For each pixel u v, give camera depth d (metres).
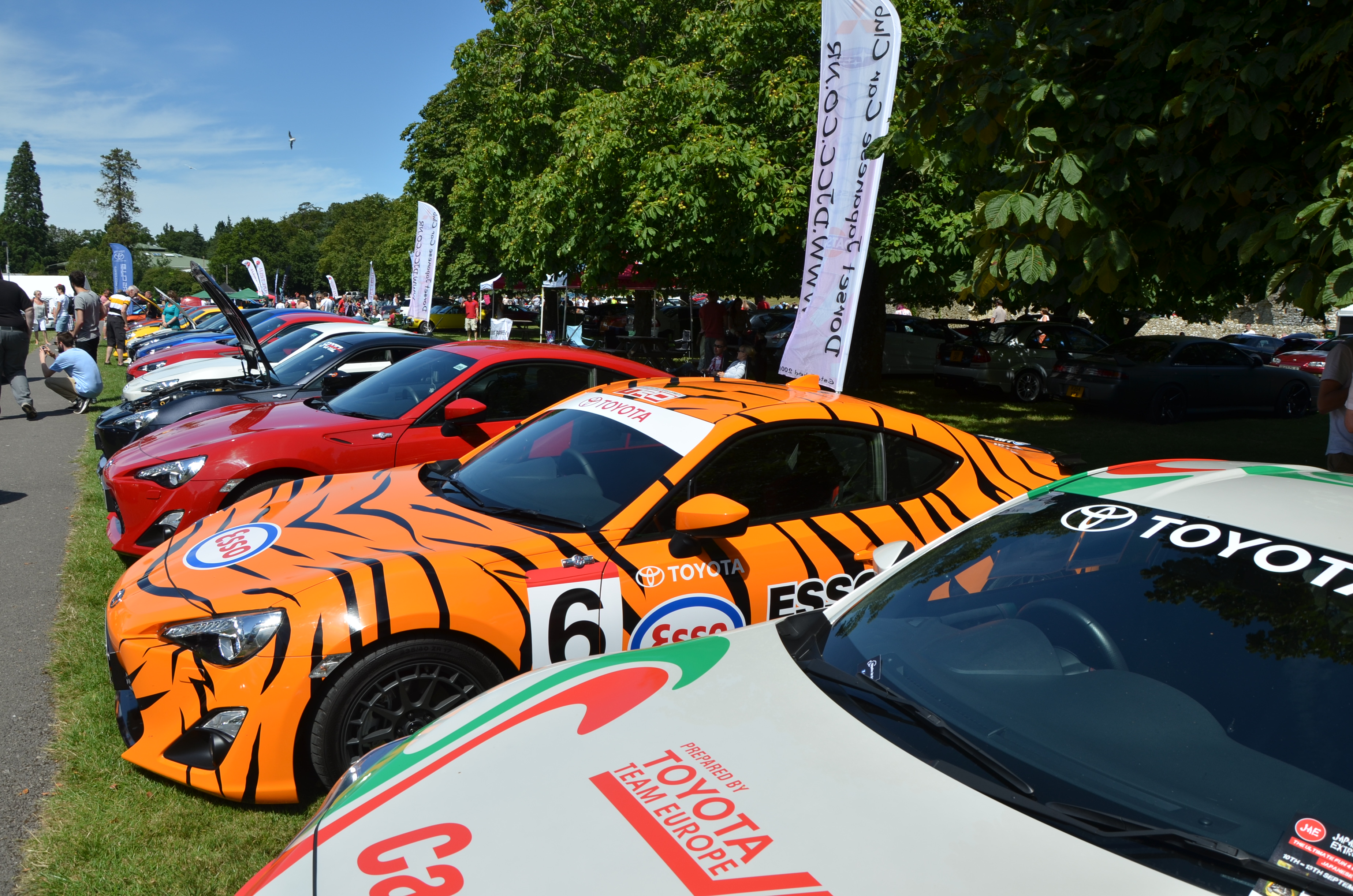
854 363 16.08
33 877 2.67
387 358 8.33
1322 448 12.03
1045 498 2.65
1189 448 11.64
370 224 85.88
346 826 1.73
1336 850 1.53
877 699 2.03
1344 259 4.25
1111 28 5.32
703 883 1.46
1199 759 1.75
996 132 5.67
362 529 3.49
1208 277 6.07
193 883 2.66
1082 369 14.51
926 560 2.61
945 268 12.65
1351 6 4.43
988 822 1.61
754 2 12.47
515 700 2.15
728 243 12.18
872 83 6.44
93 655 4.26
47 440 10.16
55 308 19.38
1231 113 4.60
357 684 2.94
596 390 4.62
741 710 1.99
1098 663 2.02
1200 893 1.44
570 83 16.39
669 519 3.49
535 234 14.95
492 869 1.53
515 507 3.69
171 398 7.54
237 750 2.88
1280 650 1.86
